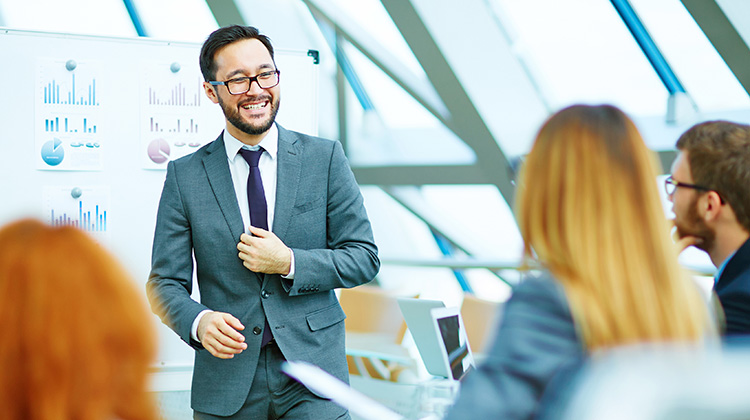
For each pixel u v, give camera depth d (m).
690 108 5.61
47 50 3.50
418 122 7.19
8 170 3.46
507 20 6.19
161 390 3.62
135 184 3.62
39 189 3.50
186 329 2.17
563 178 1.16
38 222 0.77
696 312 1.12
